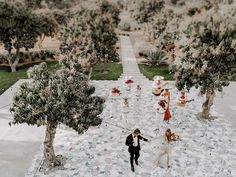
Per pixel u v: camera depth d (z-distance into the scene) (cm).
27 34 3688
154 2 5812
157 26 4669
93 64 2650
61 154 1719
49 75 1455
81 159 1675
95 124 1486
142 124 2095
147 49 4394
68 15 5253
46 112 1377
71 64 2225
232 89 2891
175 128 2039
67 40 2625
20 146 1812
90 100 1480
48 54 4422
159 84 2197
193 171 1576
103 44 2614
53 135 1557
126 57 4159
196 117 2222
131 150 1536
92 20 2688
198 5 5216
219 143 1861
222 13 2058
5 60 4197
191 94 2712
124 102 2102
